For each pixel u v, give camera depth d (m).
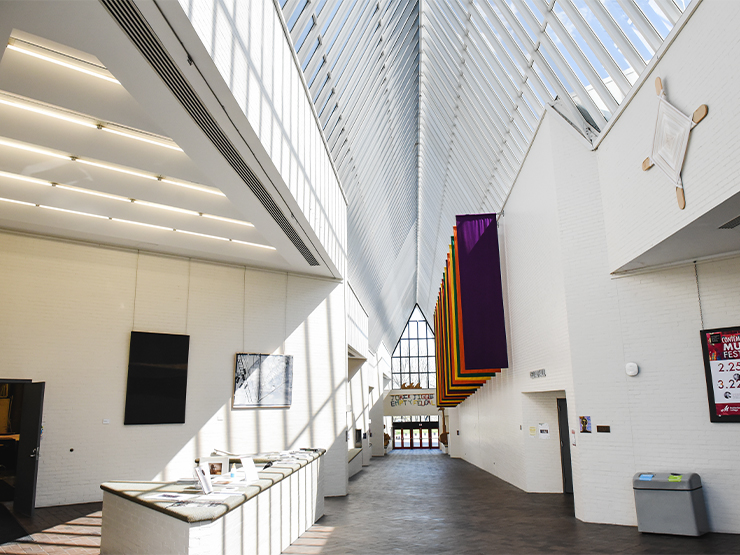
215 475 6.07
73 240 8.85
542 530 7.23
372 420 26.02
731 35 5.06
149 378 9.20
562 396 11.27
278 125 6.42
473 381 15.50
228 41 4.71
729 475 6.96
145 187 7.84
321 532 7.25
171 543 4.42
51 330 8.41
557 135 8.88
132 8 3.68
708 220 5.82
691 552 5.89
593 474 7.77
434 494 11.08
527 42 8.41
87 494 8.34
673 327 7.56
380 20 9.80
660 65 6.36
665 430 7.41
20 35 4.67
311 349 11.37
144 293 9.48
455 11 9.75
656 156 6.56
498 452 14.50
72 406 8.42
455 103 12.51
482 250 12.59
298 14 7.14
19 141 6.13
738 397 6.98
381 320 27.52
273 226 8.52
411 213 23.08
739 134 4.99
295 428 10.82
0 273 8.10
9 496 8.73
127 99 5.38
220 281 10.46
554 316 9.03
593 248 8.30
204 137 5.60
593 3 6.62
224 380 10.15
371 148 13.50
